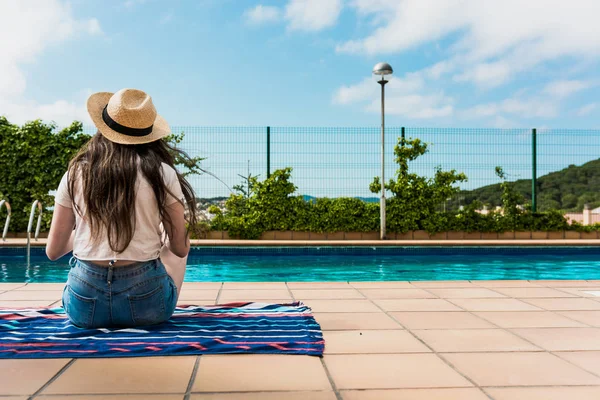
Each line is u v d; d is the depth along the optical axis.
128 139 2.10
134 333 2.27
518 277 6.47
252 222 10.48
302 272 6.84
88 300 2.18
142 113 2.10
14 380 1.73
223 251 8.85
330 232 10.76
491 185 10.99
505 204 11.01
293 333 2.34
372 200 10.88
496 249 9.08
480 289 3.95
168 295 2.33
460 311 3.07
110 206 2.03
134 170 2.08
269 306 3.01
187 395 1.61
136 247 2.14
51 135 10.22
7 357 1.97
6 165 10.05
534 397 1.64
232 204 10.60
